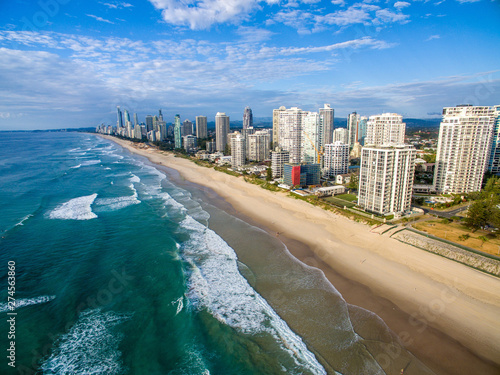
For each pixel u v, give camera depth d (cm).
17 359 3638
